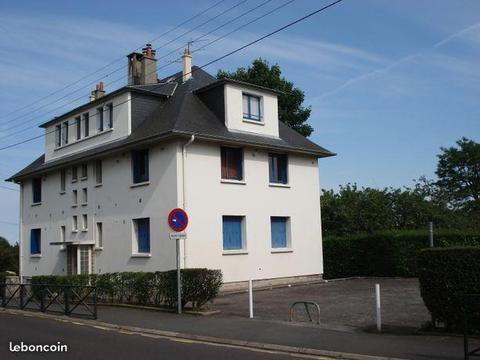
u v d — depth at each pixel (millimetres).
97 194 24422
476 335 10445
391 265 25891
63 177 27359
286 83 38781
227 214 21672
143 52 27672
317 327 12062
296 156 25125
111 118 24312
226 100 22516
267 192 23453
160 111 23406
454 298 10664
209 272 15461
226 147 22469
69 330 12820
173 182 20344
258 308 15805
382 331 11312
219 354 9539
